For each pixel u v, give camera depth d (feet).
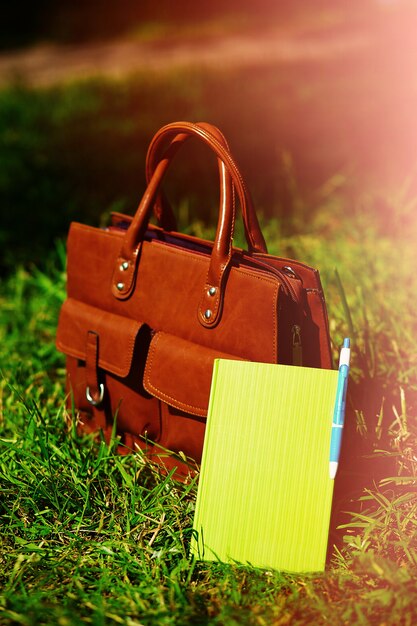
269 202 14.21
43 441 7.29
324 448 6.22
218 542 6.22
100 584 5.96
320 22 34.68
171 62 32.35
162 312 7.20
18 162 18.26
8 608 5.70
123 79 27.71
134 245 7.36
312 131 18.22
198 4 40.68
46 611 5.62
